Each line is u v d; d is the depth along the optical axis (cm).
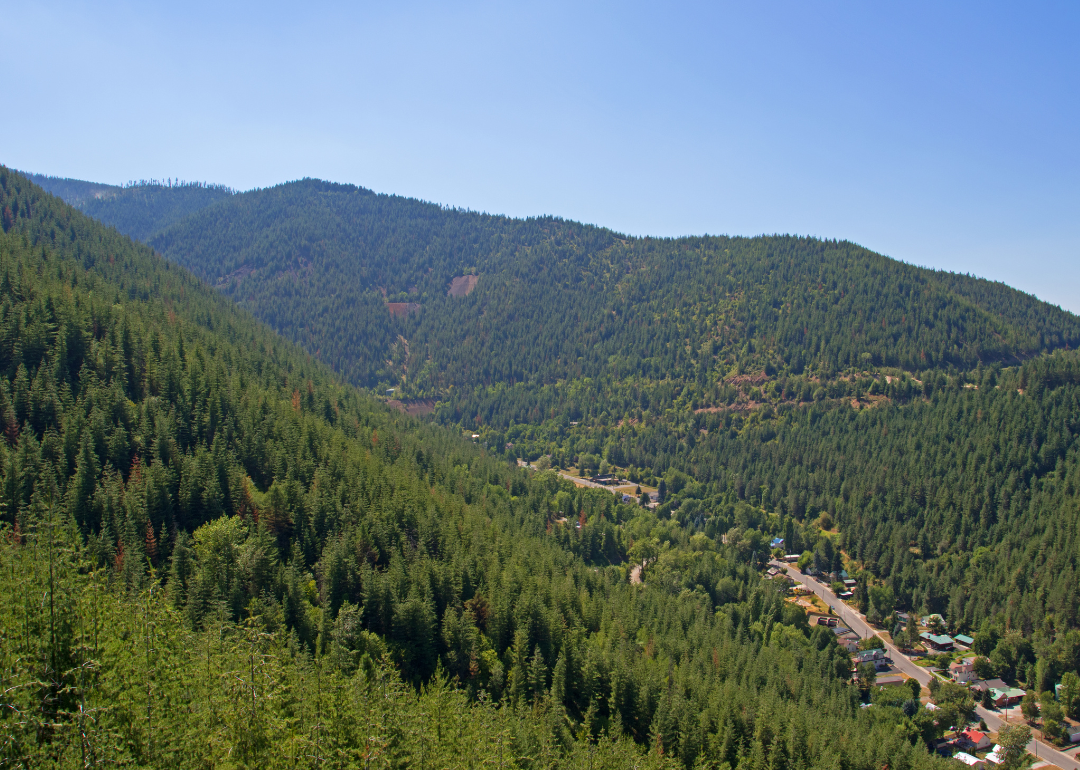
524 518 18800
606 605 13350
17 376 12925
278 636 8456
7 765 3959
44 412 12669
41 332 14462
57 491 10762
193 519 11606
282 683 6034
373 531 12569
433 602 10856
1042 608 18012
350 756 5703
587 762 8219
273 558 10488
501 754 6938
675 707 10156
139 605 5984
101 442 12400
